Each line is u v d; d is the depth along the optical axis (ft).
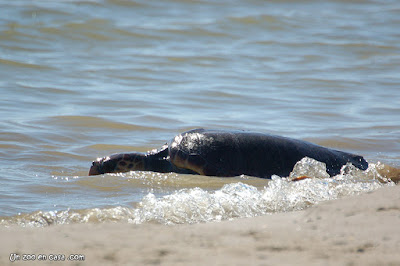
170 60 187.42
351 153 86.79
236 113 123.65
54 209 56.85
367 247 38.81
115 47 204.44
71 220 53.42
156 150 82.74
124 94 138.72
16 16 226.38
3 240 42.22
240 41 222.48
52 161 83.05
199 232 44.50
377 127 113.19
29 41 200.85
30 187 66.64
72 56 186.09
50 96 132.36
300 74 173.88
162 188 69.15
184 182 72.74
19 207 57.62
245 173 77.46
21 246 40.52
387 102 139.74
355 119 120.78
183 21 241.55
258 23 245.86
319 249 38.78
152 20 240.94
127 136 101.60
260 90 150.41
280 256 37.55
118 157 79.10
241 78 165.68
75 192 65.41
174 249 39.55
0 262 36.81
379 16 273.13
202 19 246.27
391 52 214.28
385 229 42.14
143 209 56.70
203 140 79.61
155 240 42.09
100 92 139.44
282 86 156.87
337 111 128.47
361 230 42.27
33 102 124.98
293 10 277.03
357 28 249.55
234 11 266.98
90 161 85.10
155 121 113.09
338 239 40.70
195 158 77.87
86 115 114.42
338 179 72.90
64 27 216.54
